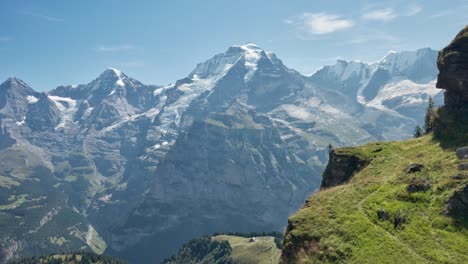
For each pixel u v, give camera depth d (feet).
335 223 247.29
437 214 232.73
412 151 331.77
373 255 212.64
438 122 360.69
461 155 278.87
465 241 209.56
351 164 355.97
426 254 205.77
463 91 359.46
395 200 255.50
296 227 258.16
